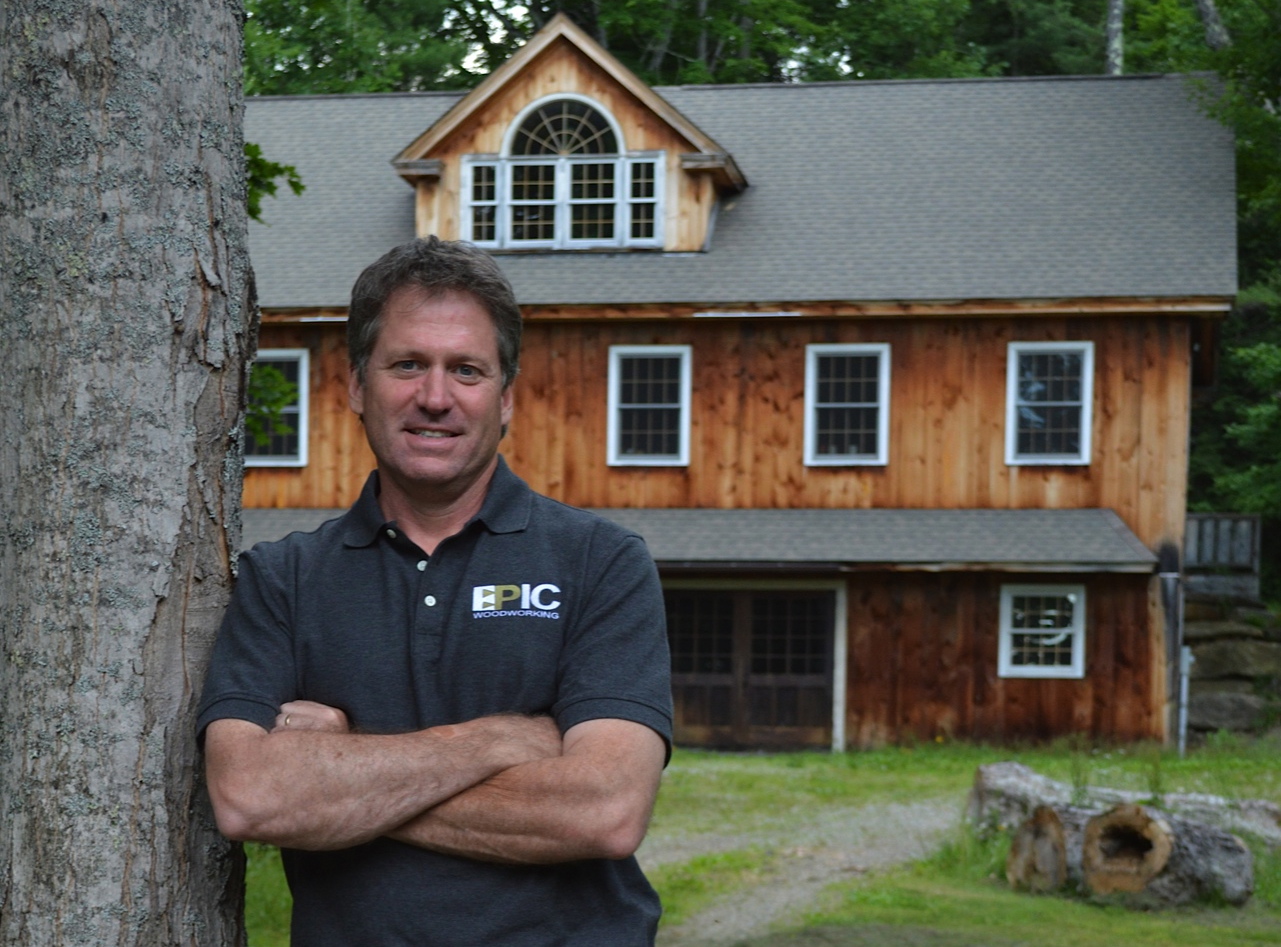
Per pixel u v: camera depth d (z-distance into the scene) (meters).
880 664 18.27
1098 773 15.12
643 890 2.55
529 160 19.58
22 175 2.51
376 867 2.40
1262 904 8.67
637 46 32.25
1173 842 8.65
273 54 30.98
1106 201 19.33
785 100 21.94
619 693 2.45
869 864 10.35
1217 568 23.09
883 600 18.28
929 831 11.74
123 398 2.49
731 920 8.42
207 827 2.57
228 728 2.40
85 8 2.52
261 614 2.53
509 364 2.65
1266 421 23.33
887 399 18.47
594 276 19.06
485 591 2.52
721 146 20.83
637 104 19.34
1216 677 20.05
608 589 2.54
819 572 18.02
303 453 19.50
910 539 17.84
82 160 2.50
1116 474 18.06
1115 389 18.08
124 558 2.48
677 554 17.81
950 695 18.09
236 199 2.68
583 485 19.00
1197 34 26.34
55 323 2.48
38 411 2.47
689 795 14.07
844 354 18.61
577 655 2.49
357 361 2.64
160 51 2.55
